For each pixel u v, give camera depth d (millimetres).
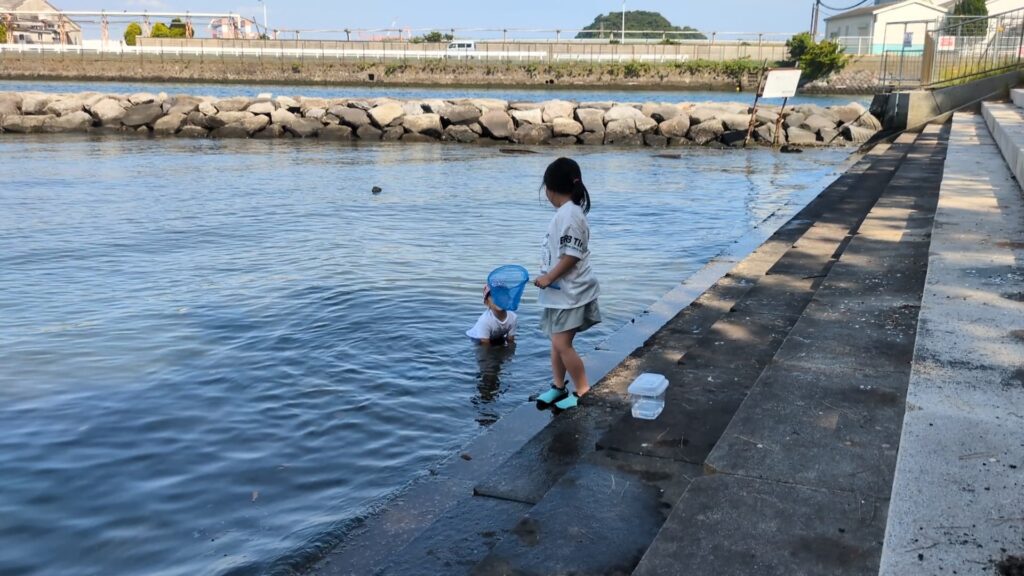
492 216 12875
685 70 59844
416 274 8883
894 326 5188
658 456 3934
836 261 7234
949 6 55094
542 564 3055
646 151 25203
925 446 3312
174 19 77125
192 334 6844
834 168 19469
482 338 6613
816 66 57250
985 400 3727
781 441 3689
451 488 4223
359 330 6918
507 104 29469
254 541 3809
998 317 4852
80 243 10641
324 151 24156
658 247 10508
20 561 3678
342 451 4750
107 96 30641
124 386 5715
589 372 5852
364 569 3545
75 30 83438
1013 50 23922
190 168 19453
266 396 5543
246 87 57406
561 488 3635
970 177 10297
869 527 3008
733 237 11211
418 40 72750
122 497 4230
